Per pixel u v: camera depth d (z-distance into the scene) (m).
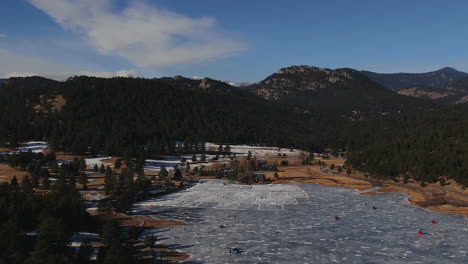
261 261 77.25
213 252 82.62
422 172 183.00
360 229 104.06
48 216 73.69
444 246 87.81
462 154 189.50
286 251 84.00
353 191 174.00
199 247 86.31
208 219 116.12
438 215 121.94
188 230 102.06
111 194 138.62
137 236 94.06
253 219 116.56
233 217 119.38
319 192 171.75
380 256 81.00
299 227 106.38
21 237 68.12
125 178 162.00
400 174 197.38
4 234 65.50
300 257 80.12
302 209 133.00
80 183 158.38
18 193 96.81
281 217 119.62
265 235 97.56
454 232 100.44
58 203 93.25
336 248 86.50
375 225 108.62
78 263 65.25
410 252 83.56
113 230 78.62
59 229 67.88
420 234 98.25
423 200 145.50
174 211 128.25
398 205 139.75
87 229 95.00
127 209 119.94
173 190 175.75
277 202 146.75
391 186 181.62
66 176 165.88
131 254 72.62
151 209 131.50
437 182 173.62
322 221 114.00
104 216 112.25
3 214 80.50
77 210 96.88
